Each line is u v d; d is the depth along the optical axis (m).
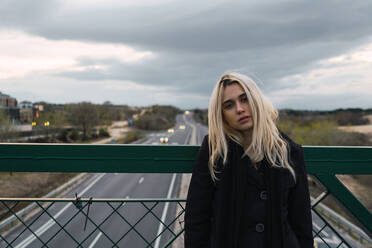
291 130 25.97
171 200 1.25
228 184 0.93
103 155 1.15
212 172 0.94
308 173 1.18
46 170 1.15
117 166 1.16
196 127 111.88
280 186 0.90
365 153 1.18
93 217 11.58
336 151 1.18
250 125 0.93
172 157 1.16
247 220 0.91
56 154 1.15
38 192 15.82
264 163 0.93
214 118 0.96
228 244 0.90
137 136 58.06
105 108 56.41
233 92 0.93
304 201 0.94
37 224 10.80
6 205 1.21
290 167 0.91
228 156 0.94
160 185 19.78
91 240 9.67
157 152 1.16
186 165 1.17
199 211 0.95
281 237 0.89
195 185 0.97
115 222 11.02
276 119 1.03
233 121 0.94
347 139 23.59
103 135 53.06
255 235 0.91
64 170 1.15
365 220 1.18
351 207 1.18
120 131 69.56
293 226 0.96
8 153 1.15
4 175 17.08
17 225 10.50
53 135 15.79
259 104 0.91
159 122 101.12
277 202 0.90
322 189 1.25
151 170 1.16
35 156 1.15
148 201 1.24
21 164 1.15
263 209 0.91
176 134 73.56
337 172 1.18
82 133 35.50
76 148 1.15
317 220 11.16
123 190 18.45
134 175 22.97
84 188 18.86
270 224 0.90
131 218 11.36
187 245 0.96
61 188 17.72
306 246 0.94
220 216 0.92
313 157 1.17
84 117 34.94
